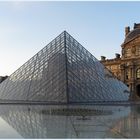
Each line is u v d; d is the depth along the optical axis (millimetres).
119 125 22656
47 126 22250
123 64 139125
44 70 61750
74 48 65250
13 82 65938
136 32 136625
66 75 57000
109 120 26453
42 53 67062
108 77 66312
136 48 134875
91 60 65688
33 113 34812
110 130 19875
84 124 23328
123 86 70625
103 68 67188
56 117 29453
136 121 25672
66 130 20016
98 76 63188
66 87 55094
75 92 55531
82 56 64938
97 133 18562
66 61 59844
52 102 55344
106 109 43281
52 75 59375
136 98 108062
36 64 65125
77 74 59156
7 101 63500
